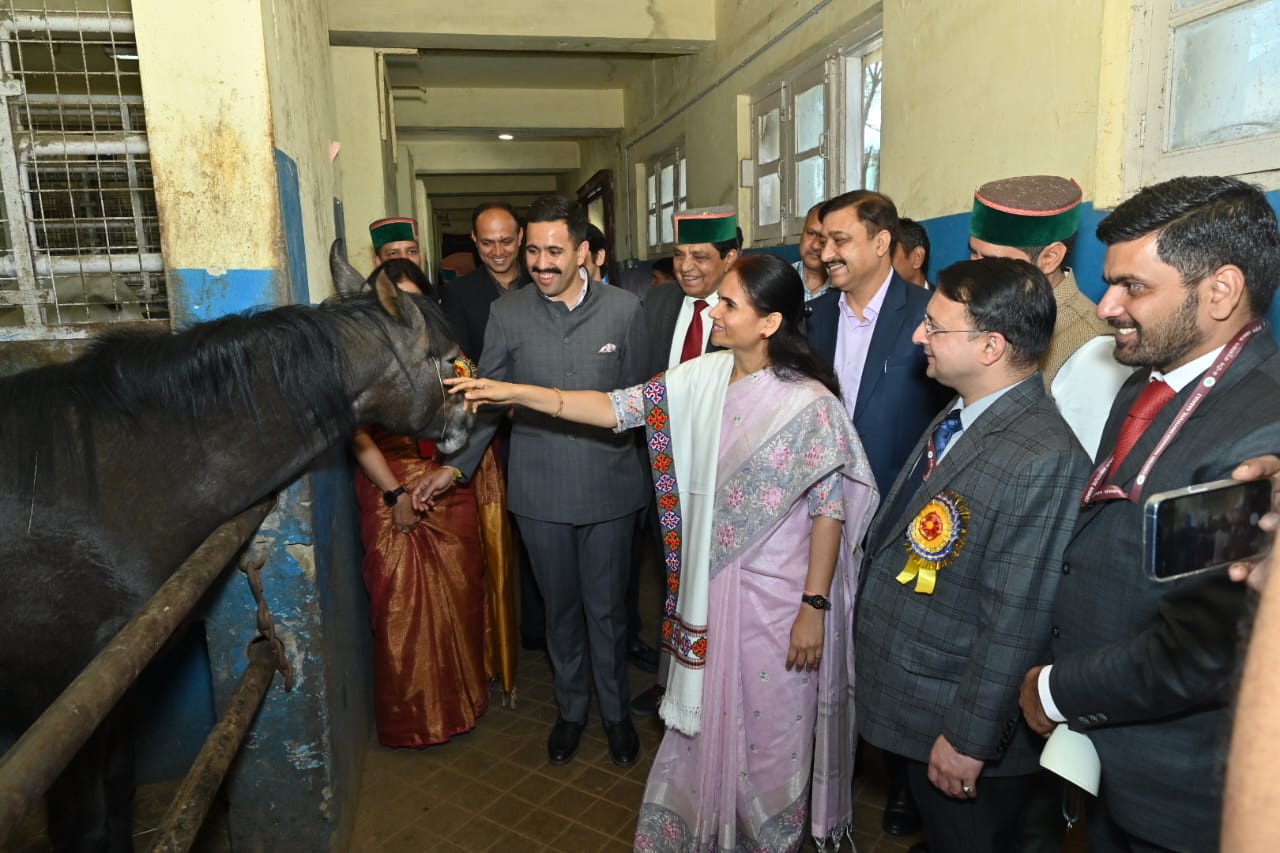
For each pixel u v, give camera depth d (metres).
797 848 1.77
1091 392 1.59
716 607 1.73
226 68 1.61
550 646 2.48
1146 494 1.06
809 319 2.24
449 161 9.23
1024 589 1.25
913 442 2.01
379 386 1.71
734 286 1.67
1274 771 0.38
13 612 1.37
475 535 2.65
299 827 1.86
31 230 1.81
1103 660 1.06
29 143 1.77
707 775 1.75
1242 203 1.00
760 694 1.74
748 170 4.71
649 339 2.45
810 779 1.79
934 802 1.44
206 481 1.51
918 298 2.04
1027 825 1.62
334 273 1.88
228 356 1.49
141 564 1.46
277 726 1.81
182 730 2.24
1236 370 1.02
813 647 1.67
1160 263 1.03
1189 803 1.01
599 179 7.89
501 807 2.24
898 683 1.44
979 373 1.36
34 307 1.82
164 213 1.63
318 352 1.57
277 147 1.69
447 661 2.56
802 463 1.64
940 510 1.36
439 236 17.00
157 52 1.58
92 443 1.42
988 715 1.28
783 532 1.71
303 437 1.58
